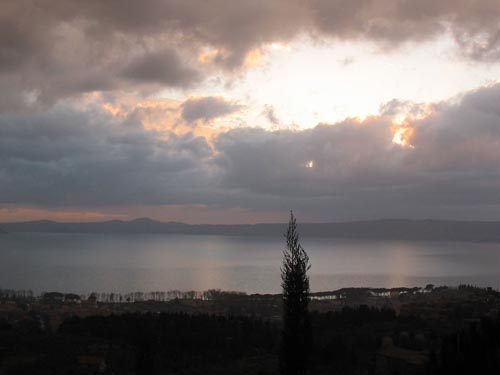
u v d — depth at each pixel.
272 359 55.69
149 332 62.34
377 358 52.16
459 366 33.09
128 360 52.12
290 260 34.31
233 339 62.84
